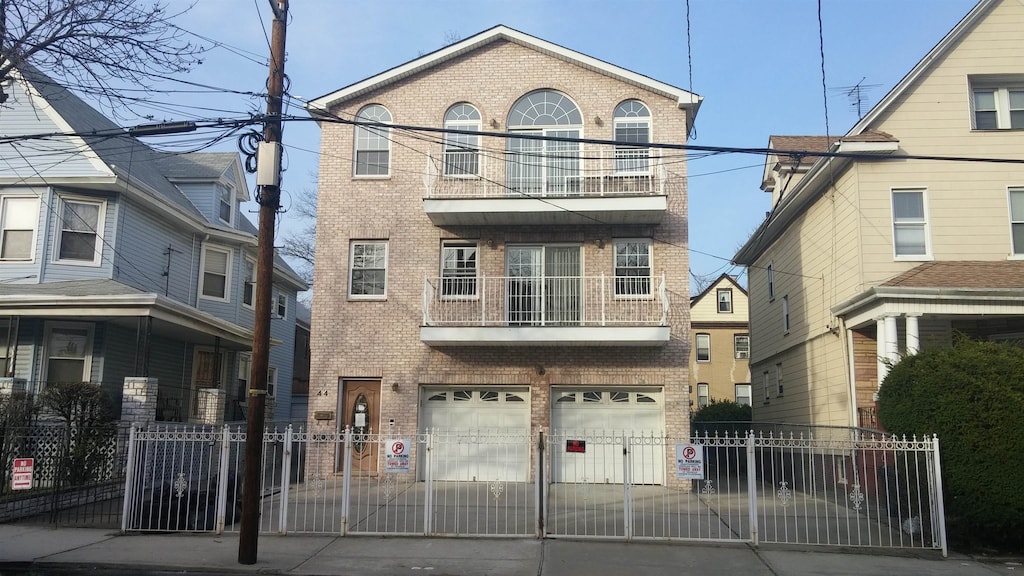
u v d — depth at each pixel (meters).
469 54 18.00
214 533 11.17
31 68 12.48
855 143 16.75
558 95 17.75
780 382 22.66
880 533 10.84
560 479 16.48
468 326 16.05
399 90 17.97
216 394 18.48
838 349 17.48
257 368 9.95
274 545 10.41
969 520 10.34
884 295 14.62
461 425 16.92
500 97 17.77
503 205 16.33
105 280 17.78
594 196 16.25
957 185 16.84
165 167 24.17
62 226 18.36
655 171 17.09
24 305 16.03
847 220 17.25
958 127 17.11
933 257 16.59
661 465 16.44
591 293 16.80
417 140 17.69
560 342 16.05
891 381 11.64
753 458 10.91
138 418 14.91
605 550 10.17
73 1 10.23
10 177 18.25
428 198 16.44
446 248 17.45
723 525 12.00
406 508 12.69
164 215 20.55
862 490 14.55
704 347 42.94
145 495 11.77
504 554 9.90
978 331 16.14
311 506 13.34
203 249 22.69
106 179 18.22
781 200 20.38
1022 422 10.08
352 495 14.63
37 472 13.37
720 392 42.31
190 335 20.30
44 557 9.54
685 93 17.23
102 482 13.67
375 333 17.06
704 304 43.38
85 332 17.94
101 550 9.97
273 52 10.73
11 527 11.48
